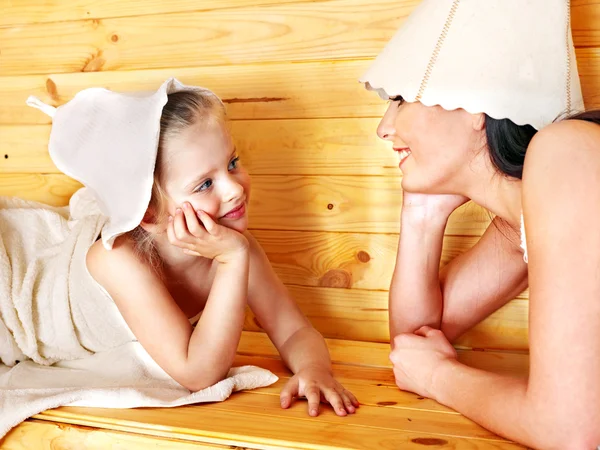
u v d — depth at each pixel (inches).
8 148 70.4
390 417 42.4
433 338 47.3
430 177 44.1
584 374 32.9
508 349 58.5
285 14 60.9
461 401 41.4
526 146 40.6
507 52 40.4
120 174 45.8
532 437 34.9
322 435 39.4
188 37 63.9
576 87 42.6
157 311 47.9
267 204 63.0
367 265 61.1
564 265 33.4
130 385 48.6
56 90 68.4
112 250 48.7
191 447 40.8
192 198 46.3
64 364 54.7
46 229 59.7
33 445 44.4
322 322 62.8
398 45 44.5
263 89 62.0
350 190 60.7
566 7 41.9
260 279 54.2
